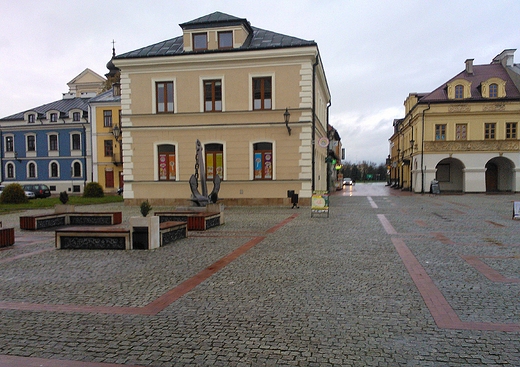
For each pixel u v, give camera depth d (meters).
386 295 5.59
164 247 9.61
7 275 7.10
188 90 22.53
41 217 13.99
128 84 23.11
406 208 20.02
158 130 22.84
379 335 4.23
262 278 6.58
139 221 9.35
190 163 22.66
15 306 5.37
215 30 22.38
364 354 3.79
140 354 3.86
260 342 4.09
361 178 127.38
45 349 4.02
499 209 19.05
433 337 4.16
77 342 4.17
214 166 22.53
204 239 10.73
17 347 4.07
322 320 4.67
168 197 22.88
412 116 41.31
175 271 7.17
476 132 37.25
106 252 9.10
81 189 46.97
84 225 15.04
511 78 38.72
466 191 37.25
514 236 10.66
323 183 30.91
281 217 16.02
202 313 4.97
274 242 10.05
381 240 10.16
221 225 13.62
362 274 6.75
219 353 3.85
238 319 4.74
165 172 23.11
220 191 22.20
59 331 4.47
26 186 38.56
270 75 21.59
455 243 9.64
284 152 21.59
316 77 24.06
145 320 4.76
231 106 22.08
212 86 22.45
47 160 48.19
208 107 22.53
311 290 5.87
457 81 37.38
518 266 7.22
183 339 4.19
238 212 18.39
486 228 12.25
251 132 21.91
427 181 37.91
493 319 4.64
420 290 5.79
